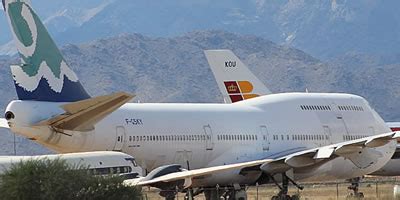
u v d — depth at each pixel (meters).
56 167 76.38
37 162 76.81
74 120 97.06
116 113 103.94
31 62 100.69
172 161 108.56
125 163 99.50
